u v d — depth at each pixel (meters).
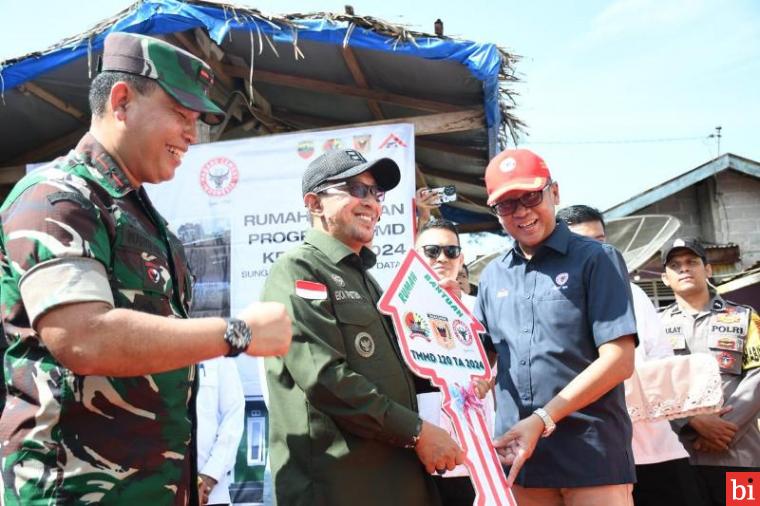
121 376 1.61
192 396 2.01
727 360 3.99
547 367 2.65
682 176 12.66
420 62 4.90
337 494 2.17
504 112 5.38
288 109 6.64
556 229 2.80
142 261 1.82
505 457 2.46
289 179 4.60
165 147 1.89
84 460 1.66
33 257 1.58
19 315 1.70
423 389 2.62
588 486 2.53
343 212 2.47
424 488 2.33
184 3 4.46
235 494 4.21
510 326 2.81
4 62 4.68
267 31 4.48
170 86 1.86
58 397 1.65
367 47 4.50
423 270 2.49
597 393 2.48
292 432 2.26
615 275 2.62
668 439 3.52
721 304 4.16
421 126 5.02
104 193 1.79
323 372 2.13
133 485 1.71
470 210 8.34
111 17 4.59
